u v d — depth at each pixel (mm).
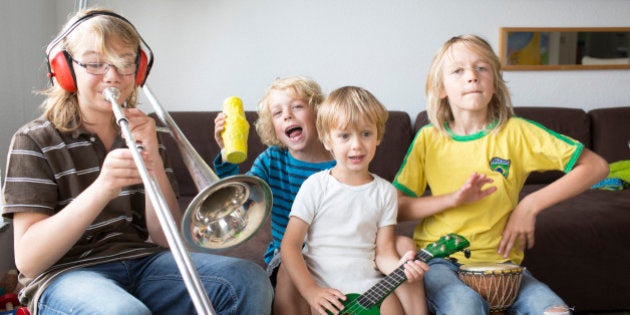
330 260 1721
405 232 2535
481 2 3654
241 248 2316
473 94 1847
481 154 1903
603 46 3734
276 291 1768
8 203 1500
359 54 3627
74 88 1560
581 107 3766
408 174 1987
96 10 1581
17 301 2350
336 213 1748
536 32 3691
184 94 3545
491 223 1869
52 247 1438
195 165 1449
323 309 1581
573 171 1876
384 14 3615
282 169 2002
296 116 1924
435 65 1964
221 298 1549
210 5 3506
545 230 2543
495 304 1680
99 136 1664
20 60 2885
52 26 3357
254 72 3578
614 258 2586
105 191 1409
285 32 3572
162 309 1590
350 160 1736
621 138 3432
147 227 1725
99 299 1382
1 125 2633
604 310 2627
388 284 1601
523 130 1915
